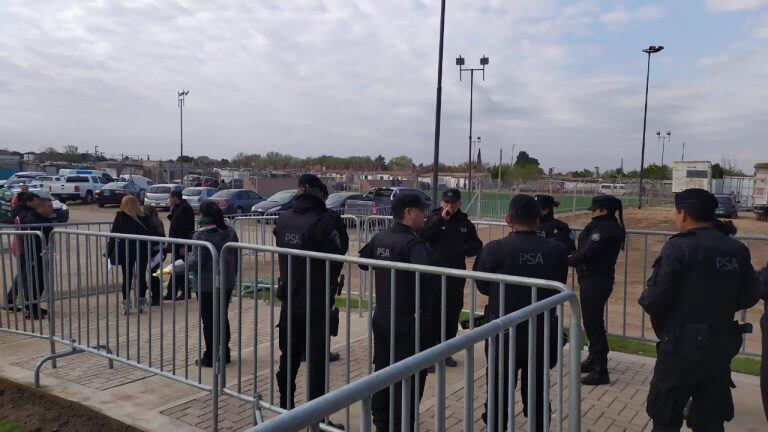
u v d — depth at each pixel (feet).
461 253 16.28
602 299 15.85
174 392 15.58
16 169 195.72
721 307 10.21
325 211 14.01
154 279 25.02
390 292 12.10
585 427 13.52
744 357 19.34
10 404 15.14
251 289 26.84
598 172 267.59
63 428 13.79
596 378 16.07
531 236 11.47
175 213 26.20
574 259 15.81
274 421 4.56
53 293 17.40
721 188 141.38
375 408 11.80
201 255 17.03
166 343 20.17
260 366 17.80
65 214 61.62
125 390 15.66
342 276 14.76
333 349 19.43
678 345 10.32
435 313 12.76
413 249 12.05
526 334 10.81
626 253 20.57
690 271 10.27
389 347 12.25
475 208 80.33
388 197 81.92
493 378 7.80
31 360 18.12
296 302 13.48
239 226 37.96
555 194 134.62
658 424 10.78
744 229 81.35
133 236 15.49
